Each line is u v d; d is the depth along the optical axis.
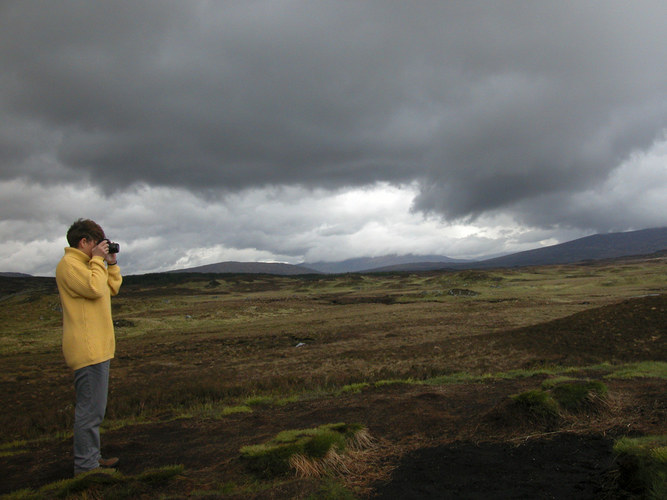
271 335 37.81
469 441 5.25
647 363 11.68
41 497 4.06
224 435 6.62
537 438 5.13
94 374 4.82
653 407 5.95
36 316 57.88
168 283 171.38
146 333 47.19
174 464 5.29
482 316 40.91
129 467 5.26
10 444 7.11
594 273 115.25
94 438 4.89
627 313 19.70
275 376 18.38
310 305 75.06
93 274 4.68
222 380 18.22
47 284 171.88
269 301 90.25
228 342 35.22
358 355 22.11
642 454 3.69
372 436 5.69
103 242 4.91
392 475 4.39
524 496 3.69
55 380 22.48
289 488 3.84
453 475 4.26
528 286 83.25
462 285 98.38
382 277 163.00
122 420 9.95
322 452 4.72
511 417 5.70
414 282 122.12
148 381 19.53
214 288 158.62
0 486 4.90
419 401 7.70
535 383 9.23
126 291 139.38
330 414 7.36
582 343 17.69
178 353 30.80
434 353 20.34
